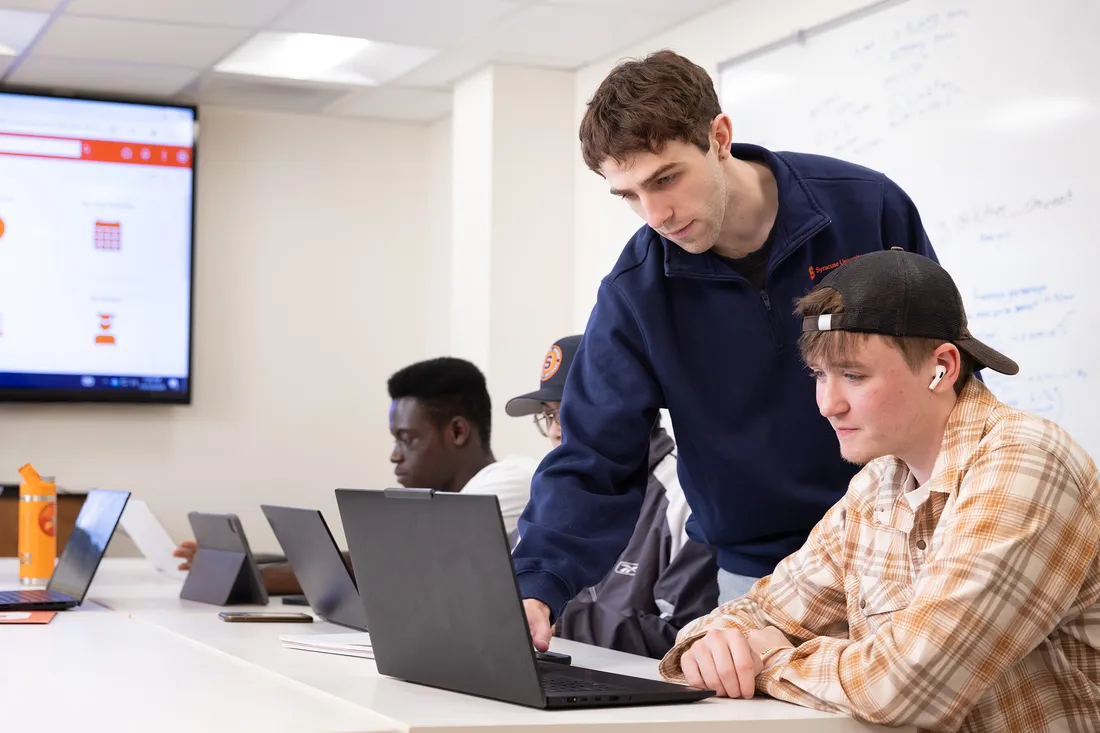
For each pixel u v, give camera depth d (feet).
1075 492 4.09
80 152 16.39
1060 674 4.20
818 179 5.97
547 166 15.60
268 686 4.41
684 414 5.93
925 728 4.03
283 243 18.07
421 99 17.26
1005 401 10.05
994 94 10.07
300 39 14.61
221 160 17.75
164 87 16.56
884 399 4.25
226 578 7.78
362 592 4.67
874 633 4.28
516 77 15.49
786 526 6.02
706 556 7.23
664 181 5.21
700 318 5.90
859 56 11.43
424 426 9.58
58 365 16.22
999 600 3.94
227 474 17.60
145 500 17.07
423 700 4.03
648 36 14.29
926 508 4.47
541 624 4.81
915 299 4.23
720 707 4.09
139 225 16.62
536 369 15.48
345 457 18.30
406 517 4.31
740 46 12.98
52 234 16.24
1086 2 9.29
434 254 18.65
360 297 18.47
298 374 18.08
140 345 16.61
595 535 5.32
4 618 6.85
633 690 4.16
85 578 7.64
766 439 5.90
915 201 10.91
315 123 18.29
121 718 3.76
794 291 5.84
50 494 9.27
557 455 5.59
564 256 15.66
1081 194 9.33
